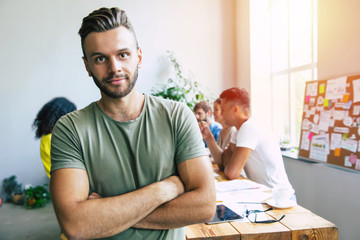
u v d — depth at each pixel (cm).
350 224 227
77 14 388
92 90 395
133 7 404
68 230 75
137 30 406
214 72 432
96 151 82
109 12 77
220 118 280
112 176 82
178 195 84
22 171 380
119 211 76
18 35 374
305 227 119
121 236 81
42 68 380
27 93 378
